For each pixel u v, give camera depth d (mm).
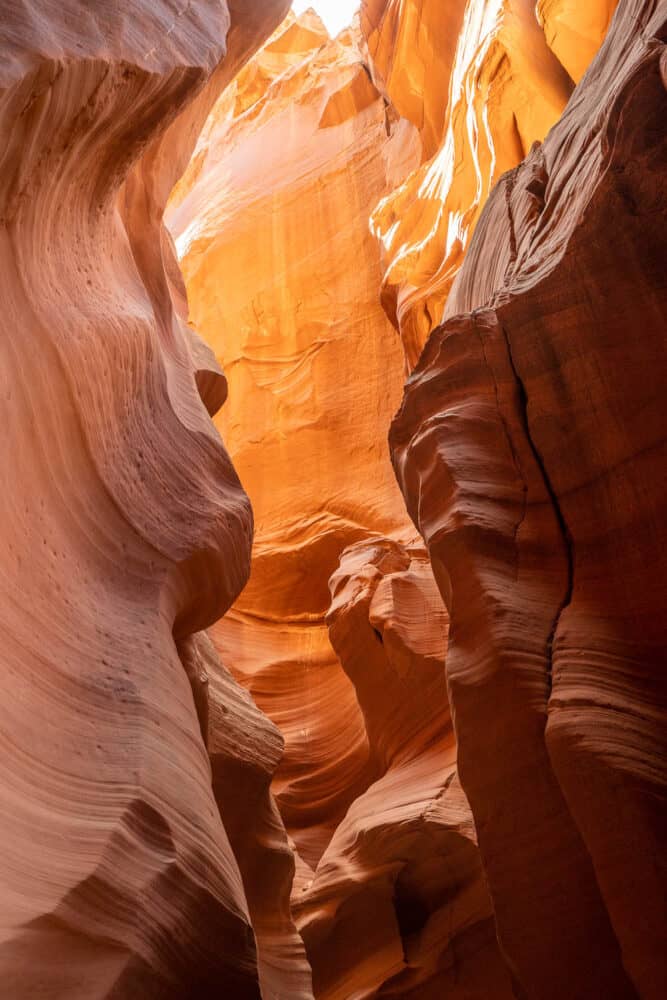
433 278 12719
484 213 8938
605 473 5742
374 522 14086
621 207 5871
